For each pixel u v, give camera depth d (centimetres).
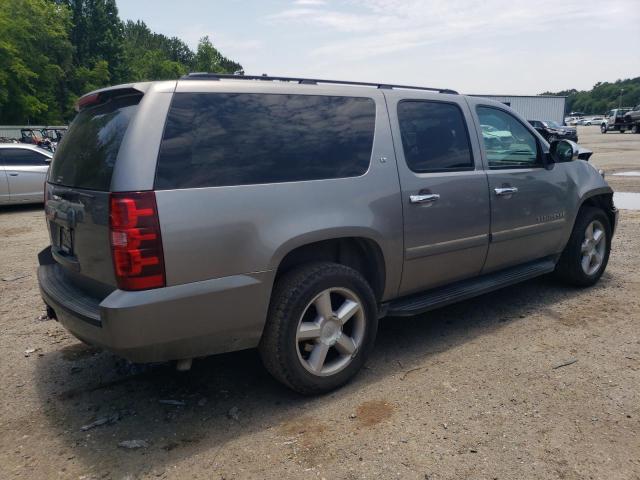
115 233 268
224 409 331
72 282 333
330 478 262
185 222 278
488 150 439
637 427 297
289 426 309
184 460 280
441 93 425
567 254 525
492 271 459
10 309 527
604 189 543
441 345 416
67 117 6050
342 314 341
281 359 318
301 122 332
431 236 389
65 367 396
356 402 333
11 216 1146
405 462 272
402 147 377
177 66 9075
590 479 256
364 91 370
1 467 278
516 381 352
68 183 323
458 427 301
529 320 461
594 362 376
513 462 270
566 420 305
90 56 7431
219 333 298
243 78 327
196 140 290
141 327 271
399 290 387
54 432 310
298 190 319
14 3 4884
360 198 346
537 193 470
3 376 382
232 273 295
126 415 327
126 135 278
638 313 468
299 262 349
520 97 4262
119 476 269
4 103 4556
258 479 263
